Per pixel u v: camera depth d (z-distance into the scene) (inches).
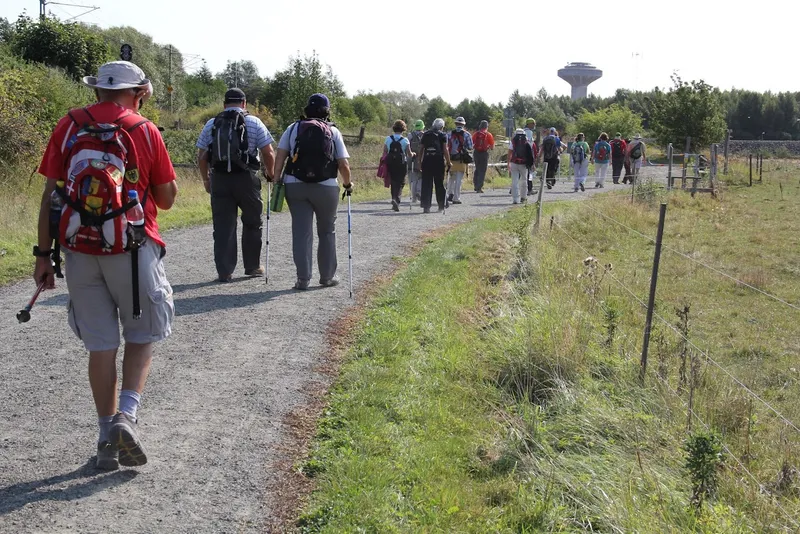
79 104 884.0
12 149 650.8
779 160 1838.1
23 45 1175.6
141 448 159.6
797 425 262.5
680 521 170.2
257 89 2177.7
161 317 165.0
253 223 353.4
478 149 874.1
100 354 161.6
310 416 203.5
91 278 159.0
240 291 328.5
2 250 397.1
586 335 283.9
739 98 3211.1
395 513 158.7
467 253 440.5
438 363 253.0
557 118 2539.4
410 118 2758.4
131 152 157.2
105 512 152.6
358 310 302.8
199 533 148.1
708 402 257.8
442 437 200.4
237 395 214.8
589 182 1129.4
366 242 466.0
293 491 165.6
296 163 325.7
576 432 219.3
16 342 253.8
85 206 152.8
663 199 858.1
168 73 2266.2
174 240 460.4
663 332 344.5
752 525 175.8
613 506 171.2
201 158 344.5
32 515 149.6
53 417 195.3
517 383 248.5
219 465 174.7
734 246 629.3
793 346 369.7
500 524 163.0
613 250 565.9
